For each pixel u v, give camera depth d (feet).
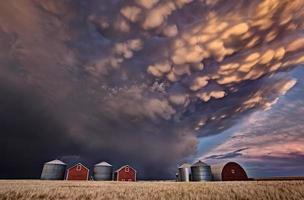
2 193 54.34
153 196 51.70
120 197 52.06
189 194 53.67
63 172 230.48
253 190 54.70
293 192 49.26
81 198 51.88
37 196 53.16
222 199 45.68
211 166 214.90
